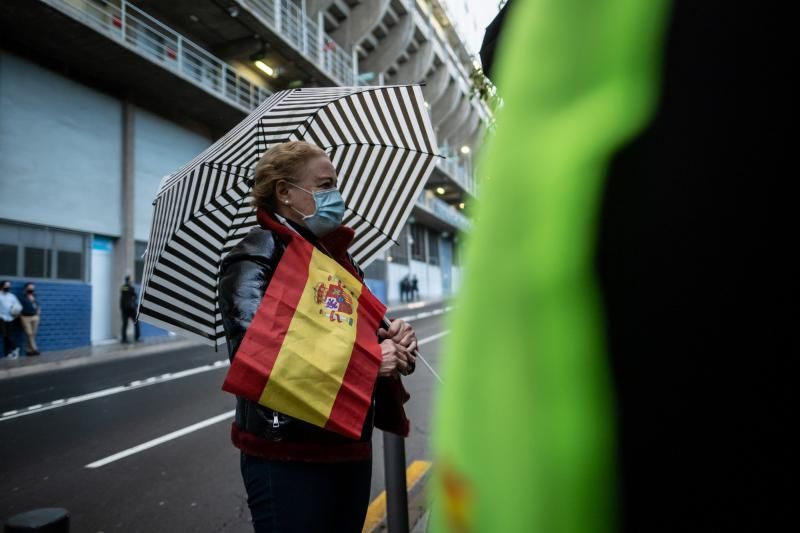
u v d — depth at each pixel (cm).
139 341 1525
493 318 23
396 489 234
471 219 26
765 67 23
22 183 1316
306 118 209
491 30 62
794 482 21
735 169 22
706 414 21
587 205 22
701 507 21
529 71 26
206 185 199
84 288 1455
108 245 1555
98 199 1516
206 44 1948
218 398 729
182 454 491
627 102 23
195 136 1888
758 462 21
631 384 21
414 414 581
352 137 223
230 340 135
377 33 2791
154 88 1631
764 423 21
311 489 136
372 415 154
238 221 208
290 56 2081
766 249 22
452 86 3148
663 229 22
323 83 2347
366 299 146
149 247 214
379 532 304
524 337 22
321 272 141
